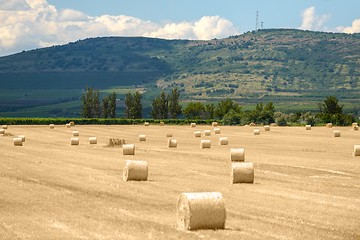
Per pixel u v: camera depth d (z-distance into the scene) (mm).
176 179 50594
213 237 27969
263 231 29719
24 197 39750
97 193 41938
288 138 119938
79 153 79250
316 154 78625
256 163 64812
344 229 30984
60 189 43656
